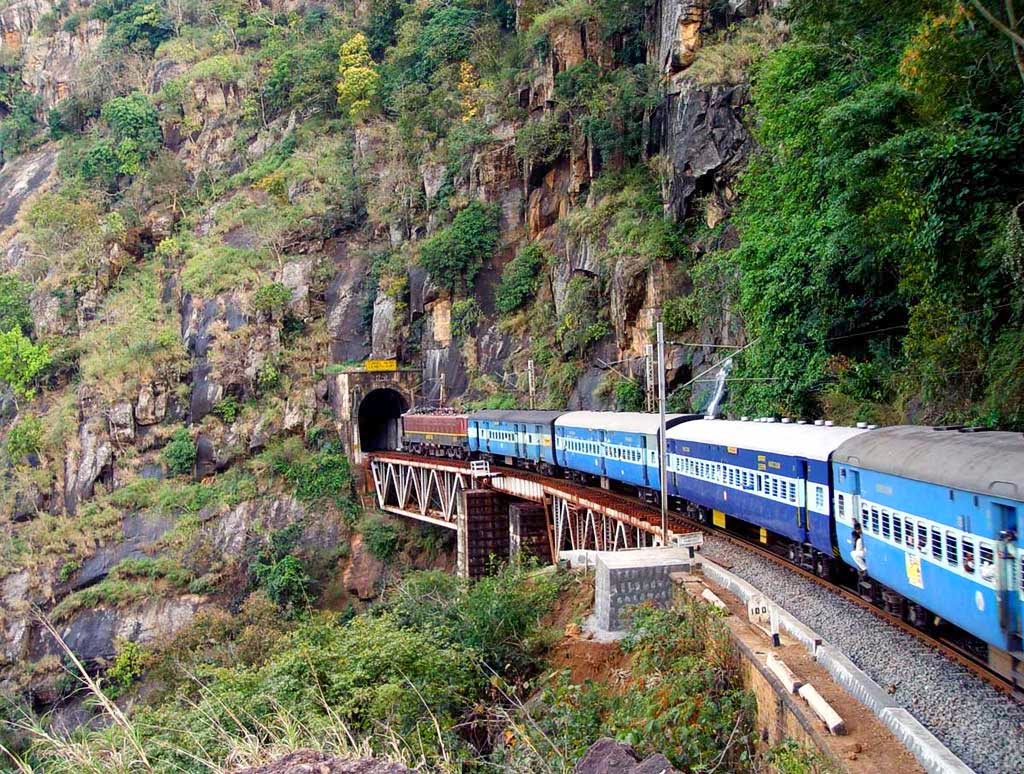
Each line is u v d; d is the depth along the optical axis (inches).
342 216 3430.1
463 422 2304.4
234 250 3383.4
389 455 2768.2
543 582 1162.6
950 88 964.0
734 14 2224.4
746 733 601.3
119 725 515.2
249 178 3818.9
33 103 4921.3
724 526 1142.3
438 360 3002.0
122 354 3105.3
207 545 2682.1
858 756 438.9
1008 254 809.5
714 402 1761.8
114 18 4913.9
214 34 4628.4
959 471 560.1
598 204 2445.9
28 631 2529.5
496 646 1008.9
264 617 2071.9
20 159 4692.4
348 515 2770.7
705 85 2091.5
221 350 3056.1
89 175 4067.4
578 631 996.6
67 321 3447.3
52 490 2945.4
